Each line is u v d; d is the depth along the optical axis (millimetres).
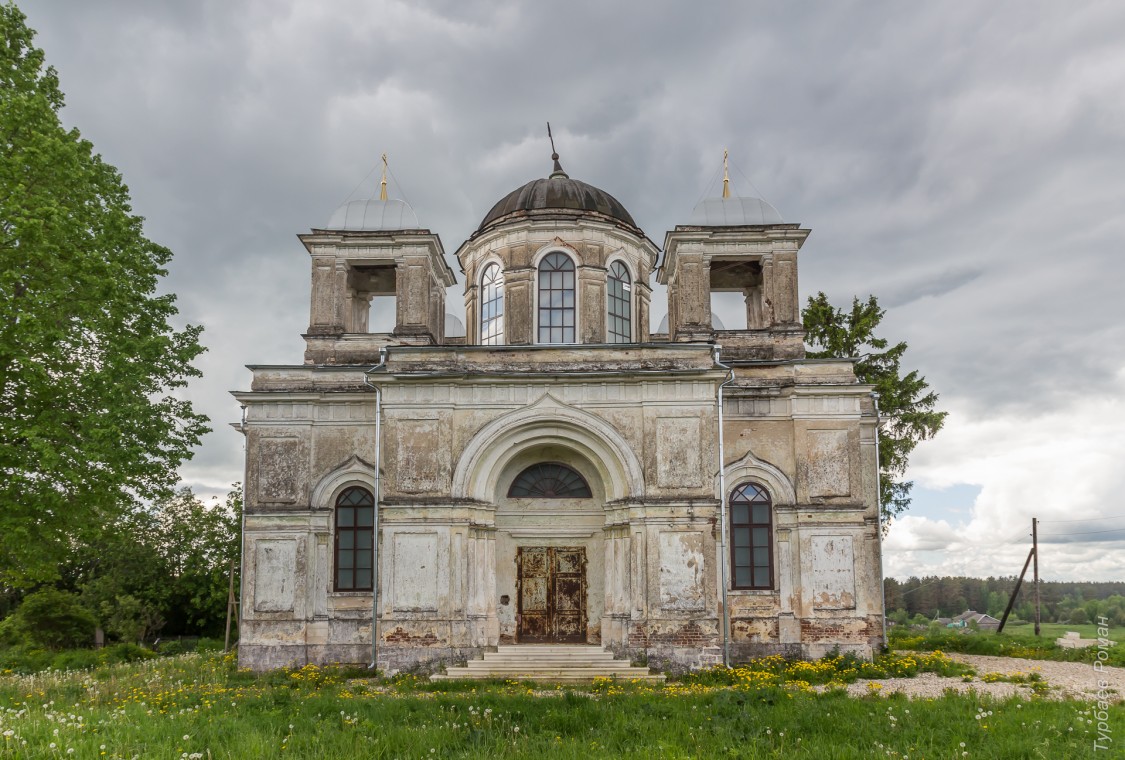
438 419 23844
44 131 22094
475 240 29438
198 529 49031
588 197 29391
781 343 27266
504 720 14492
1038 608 43594
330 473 26125
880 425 39688
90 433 21531
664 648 22469
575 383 24016
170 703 18109
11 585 25078
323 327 27547
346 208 29078
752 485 25938
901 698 17094
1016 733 13359
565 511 25203
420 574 23109
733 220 28531
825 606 24688
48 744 11258
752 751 12125
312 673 23109
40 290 21812
